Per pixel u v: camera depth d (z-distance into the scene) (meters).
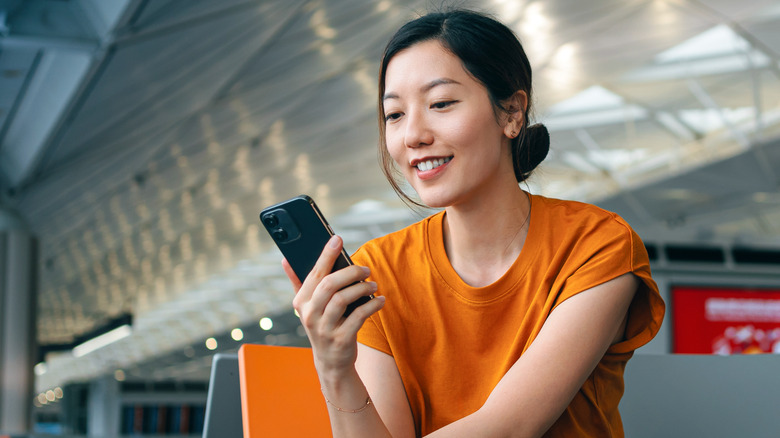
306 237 1.22
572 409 1.38
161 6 8.66
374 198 23.23
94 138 13.76
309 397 1.45
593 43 15.27
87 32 9.27
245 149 17.84
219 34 10.37
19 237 16.20
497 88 1.38
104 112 12.28
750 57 16.94
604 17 14.12
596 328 1.31
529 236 1.42
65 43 9.09
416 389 1.44
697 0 14.17
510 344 1.39
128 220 23.00
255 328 40.19
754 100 18.14
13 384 15.60
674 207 23.36
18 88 11.69
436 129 1.36
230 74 12.40
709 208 23.34
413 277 1.46
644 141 20.86
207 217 24.11
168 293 36.03
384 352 1.45
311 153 18.77
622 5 13.74
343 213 24.75
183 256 29.38
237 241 27.48
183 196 21.45
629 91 18.84
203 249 28.47
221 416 1.59
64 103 11.36
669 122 20.00
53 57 10.44
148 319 40.78
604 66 16.53
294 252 1.24
